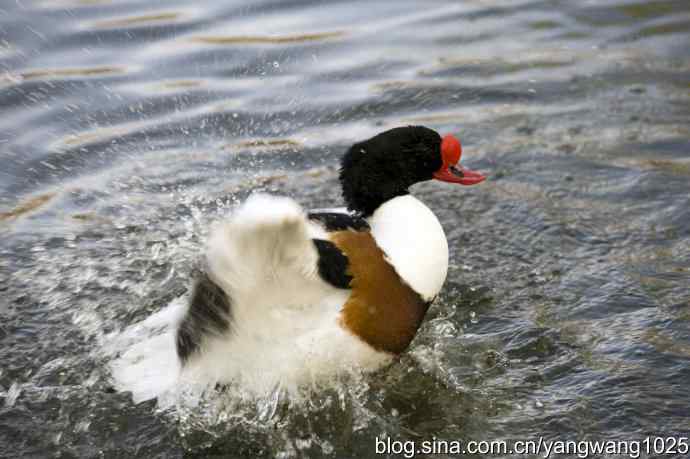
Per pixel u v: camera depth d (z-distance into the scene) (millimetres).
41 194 11156
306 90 13477
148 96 13133
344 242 7266
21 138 12109
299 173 11672
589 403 7531
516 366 8094
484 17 16000
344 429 7398
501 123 12797
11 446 7238
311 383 7367
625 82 13727
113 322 8906
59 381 8000
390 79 13836
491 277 9516
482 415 7488
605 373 7902
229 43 14586
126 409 7590
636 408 7445
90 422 7480
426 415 7531
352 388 7539
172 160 11836
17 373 8125
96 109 12773
